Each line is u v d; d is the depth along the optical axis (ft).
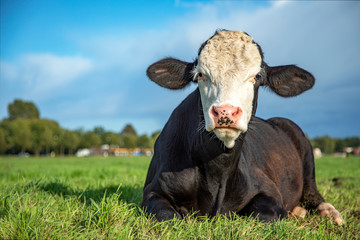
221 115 9.53
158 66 12.81
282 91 13.60
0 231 8.50
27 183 17.42
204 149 11.64
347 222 14.17
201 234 9.08
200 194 12.28
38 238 8.05
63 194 17.28
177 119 13.58
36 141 298.56
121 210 9.98
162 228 9.65
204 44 12.37
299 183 17.62
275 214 12.06
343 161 77.00
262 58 12.67
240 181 12.70
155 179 12.85
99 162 81.76
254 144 15.88
